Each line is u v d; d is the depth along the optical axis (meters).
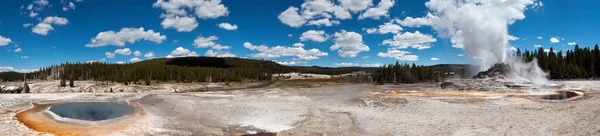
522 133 18.72
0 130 21.66
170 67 146.38
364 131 21.55
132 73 125.88
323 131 21.92
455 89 55.38
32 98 44.69
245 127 24.34
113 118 28.73
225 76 144.00
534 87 49.81
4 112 30.03
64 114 30.97
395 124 23.14
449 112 26.95
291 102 37.28
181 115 28.98
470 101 34.56
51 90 93.00
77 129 22.70
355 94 45.94
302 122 25.62
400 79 97.38
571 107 26.22
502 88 49.78
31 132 21.44
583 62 93.06
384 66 102.06
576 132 17.89
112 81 115.81
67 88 95.81
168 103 36.94
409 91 54.94
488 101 34.19
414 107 29.86
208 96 46.47
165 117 27.80
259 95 47.94
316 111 30.38
